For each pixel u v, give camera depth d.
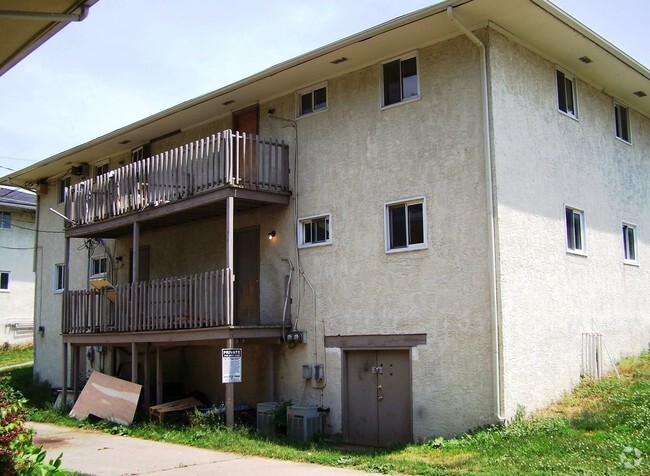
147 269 20.17
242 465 10.85
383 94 14.29
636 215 17.84
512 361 12.09
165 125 18.92
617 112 17.72
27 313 34.47
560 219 14.23
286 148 16.03
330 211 14.94
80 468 10.80
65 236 19.69
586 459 9.34
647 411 11.20
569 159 14.91
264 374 15.96
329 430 14.30
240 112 17.50
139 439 14.09
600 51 14.34
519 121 13.24
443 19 12.55
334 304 14.58
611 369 15.25
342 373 14.24
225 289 14.29
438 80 13.34
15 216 34.59
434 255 13.00
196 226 18.64
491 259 12.12
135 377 16.62
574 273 14.50
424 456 11.06
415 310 13.16
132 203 17.20
